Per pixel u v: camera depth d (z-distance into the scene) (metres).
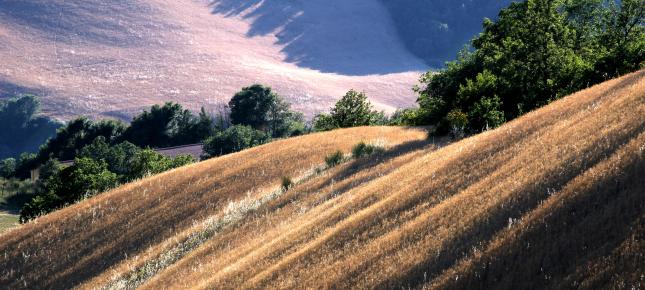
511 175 52.78
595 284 31.73
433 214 52.66
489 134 83.00
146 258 100.56
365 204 71.38
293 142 145.62
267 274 58.94
